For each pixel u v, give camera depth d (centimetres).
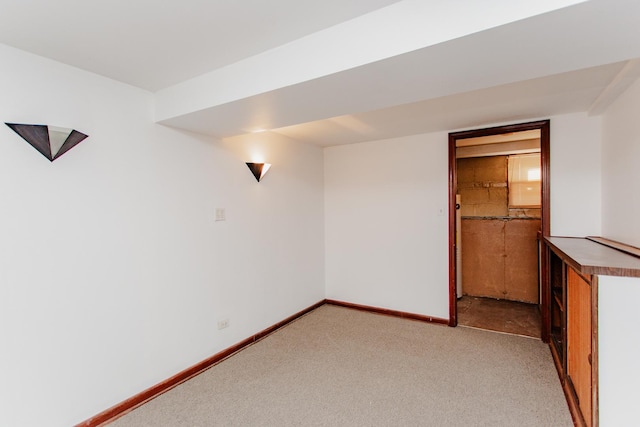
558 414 206
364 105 212
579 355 193
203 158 279
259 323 338
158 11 143
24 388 176
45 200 183
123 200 221
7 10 139
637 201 207
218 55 187
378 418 206
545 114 299
